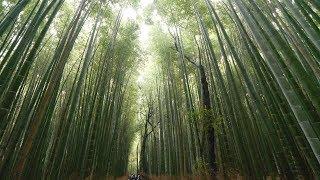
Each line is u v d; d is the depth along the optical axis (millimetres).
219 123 8586
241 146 7484
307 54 4367
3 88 4332
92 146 8336
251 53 6641
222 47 7949
